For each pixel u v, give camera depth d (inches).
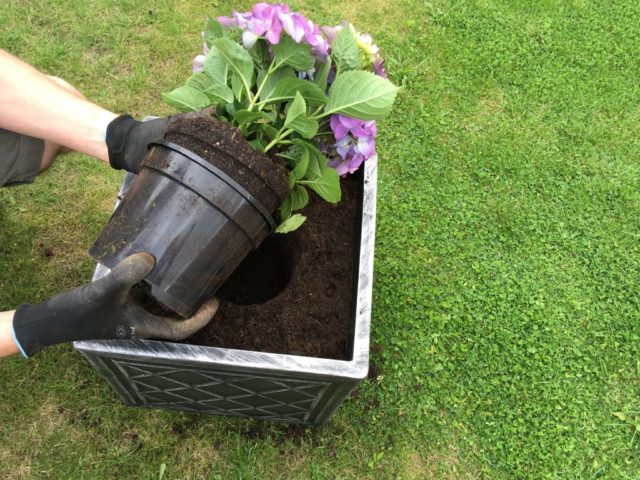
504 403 78.2
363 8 112.7
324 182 49.6
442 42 111.4
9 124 57.4
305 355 56.7
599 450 76.7
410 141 99.4
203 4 107.6
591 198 97.8
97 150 56.6
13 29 99.3
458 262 88.7
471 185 96.4
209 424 73.0
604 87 111.1
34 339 47.9
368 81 45.7
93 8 103.5
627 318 87.1
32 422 71.3
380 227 90.1
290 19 44.1
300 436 73.3
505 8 118.3
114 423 72.1
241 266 67.3
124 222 45.2
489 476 73.7
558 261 91.0
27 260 81.7
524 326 84.4
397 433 74.8
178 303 45.2
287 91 47.0
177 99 48.3
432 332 82.0
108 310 44.8
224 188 43.5
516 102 106.9
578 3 121.6
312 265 61.9
